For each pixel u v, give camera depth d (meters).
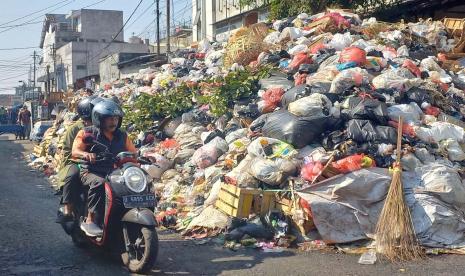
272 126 8.30
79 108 6.80
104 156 6.19
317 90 9.21
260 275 5.71
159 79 16.22
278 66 12.06
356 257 6.36
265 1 21.86
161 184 9.88
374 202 6.97
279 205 7.16
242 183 7.46
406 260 6.20
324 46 12.09
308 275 5.69
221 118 10.91
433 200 6.90
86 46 61.12
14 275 5.81
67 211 6.67
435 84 9.96
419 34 13.87
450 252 6.46
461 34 13.76
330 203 6.84
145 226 5.73
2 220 8.48
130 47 60.78
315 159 7.46
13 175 14.19
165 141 11.35
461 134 8.23
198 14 40.69
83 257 6.46
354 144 7.67
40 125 26.64
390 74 9.55
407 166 7.32
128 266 5.90
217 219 7.40
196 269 5.94
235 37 14.70
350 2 19.45
